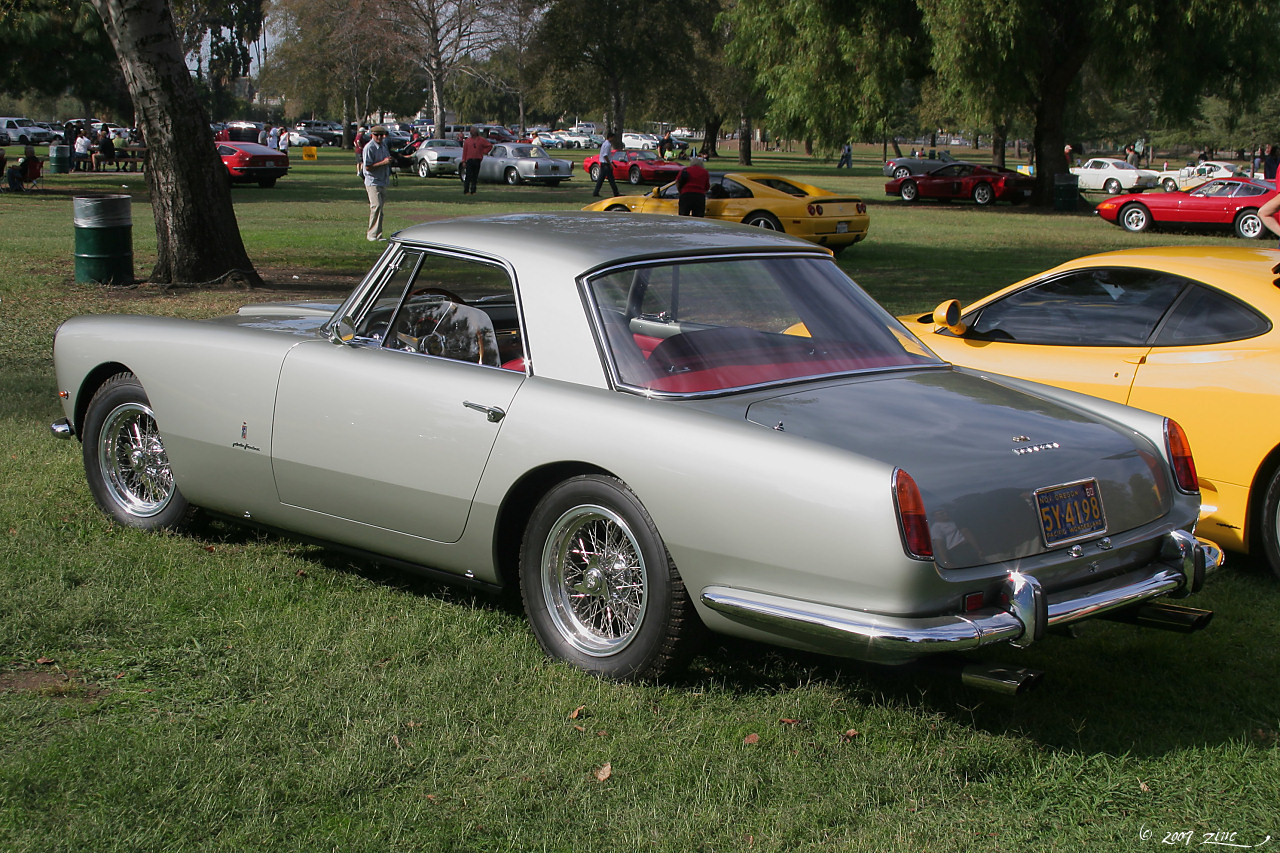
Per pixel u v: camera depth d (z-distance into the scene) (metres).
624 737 3.28
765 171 58.31
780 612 3.17
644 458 3.42
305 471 4.32
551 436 3.63
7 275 13.81
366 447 4.11
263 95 90.06
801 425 3.38
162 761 3.07
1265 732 3.45
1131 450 3.64
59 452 6.24
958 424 3.51
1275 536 4.76
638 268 3.86
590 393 3.64
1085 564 3.38
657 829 2.81
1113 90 31.67
